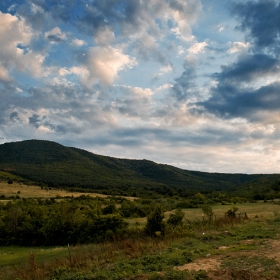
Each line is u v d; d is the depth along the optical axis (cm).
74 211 6188
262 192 9956
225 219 2958
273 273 933
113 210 6850
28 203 7600
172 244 1780
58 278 1257
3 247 5388
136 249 1700
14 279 1420
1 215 6353
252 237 1800
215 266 1102
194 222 3503
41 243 5500
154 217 3112
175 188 17038
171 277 960
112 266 1321
